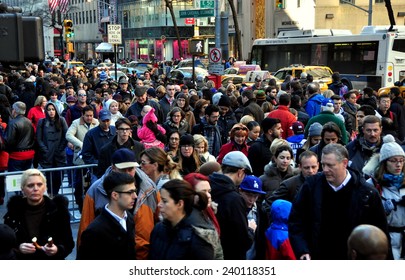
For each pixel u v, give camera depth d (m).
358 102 16.02
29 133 11.16
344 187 5.14
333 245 5.17
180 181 4.66
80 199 9.77
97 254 4.90
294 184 6.58
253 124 9.65
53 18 61.09
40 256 5.55
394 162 6.18
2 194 9.76
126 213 5.17
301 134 9.45
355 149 7.87
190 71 36.38
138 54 83.06
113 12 91.12
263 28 59.53
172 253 4.57
